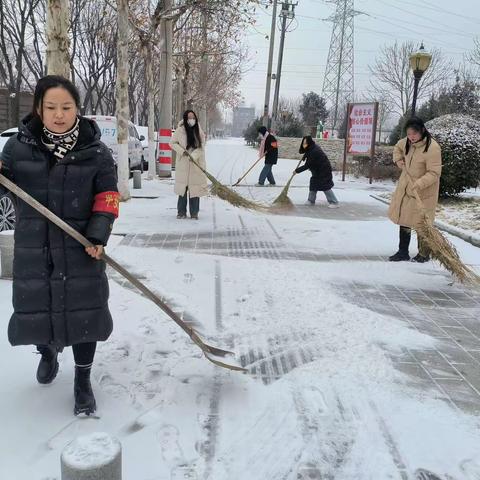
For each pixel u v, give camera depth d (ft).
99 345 12.85
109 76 97.04
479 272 20.53
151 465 8.61
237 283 18.15
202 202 35.81
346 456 9.05
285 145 100.99
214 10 51.39
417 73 44.83
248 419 10.03
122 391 10.82
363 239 25.89
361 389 11.28
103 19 81.61
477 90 98.94
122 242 23.95
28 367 11.66
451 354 13.26
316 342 13.60
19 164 9.07
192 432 9.54
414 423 10.08
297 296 16.90
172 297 16.55
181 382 11.29
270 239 25.32
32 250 9.13
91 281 9.46
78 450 7.00
